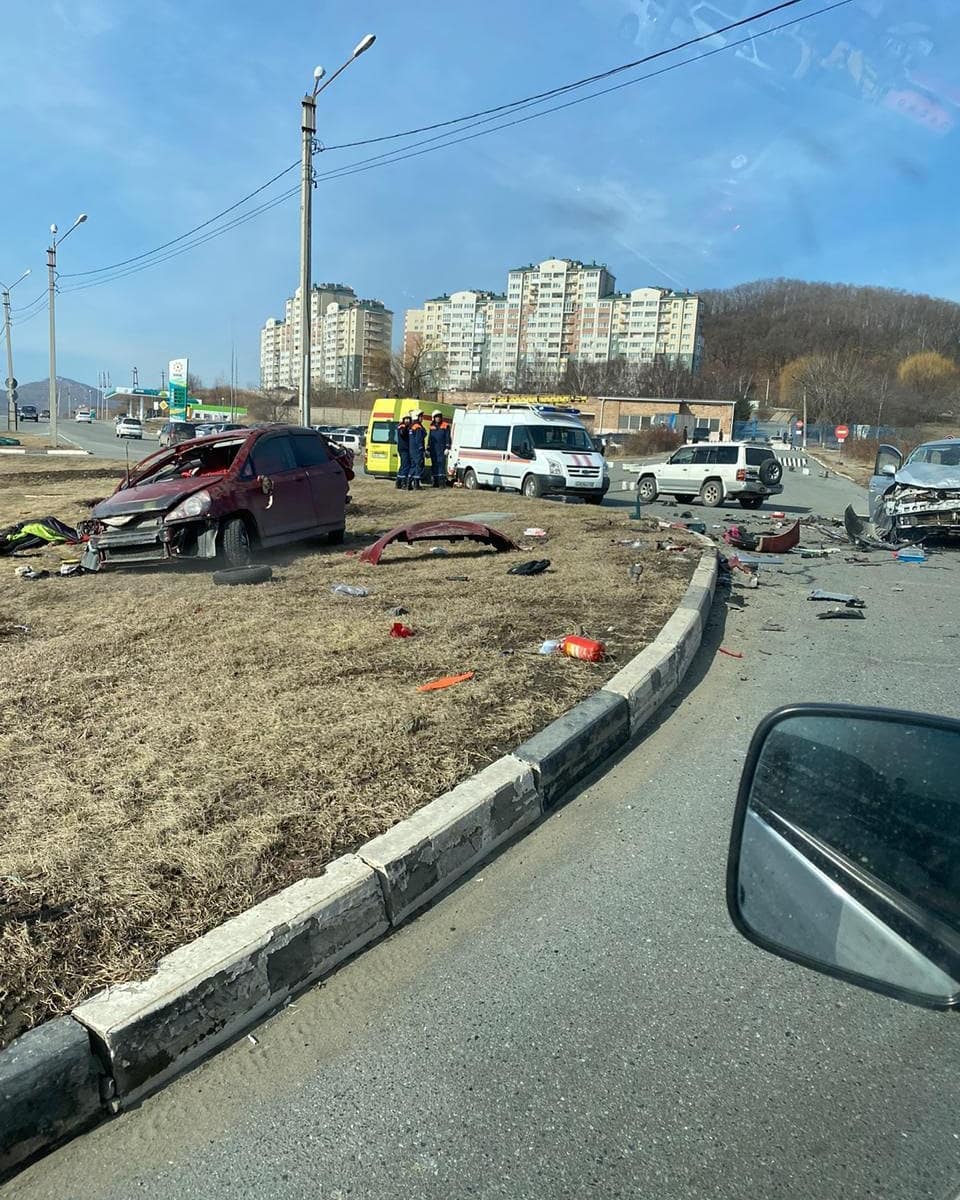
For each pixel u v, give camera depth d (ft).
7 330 157.79
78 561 32.91
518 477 63.87
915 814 5.60
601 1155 6.81
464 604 24.48
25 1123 6.83
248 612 23.49
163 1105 7.46
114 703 15.93
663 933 9.98
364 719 14.83
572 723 14.48
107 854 10.34
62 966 8.27
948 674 20.48
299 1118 7.27
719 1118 7.18
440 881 10.82
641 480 74.74
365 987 9.02
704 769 14.74
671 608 23.93
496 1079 7.68
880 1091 7.48
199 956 8.30
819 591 30.04
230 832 10.84
